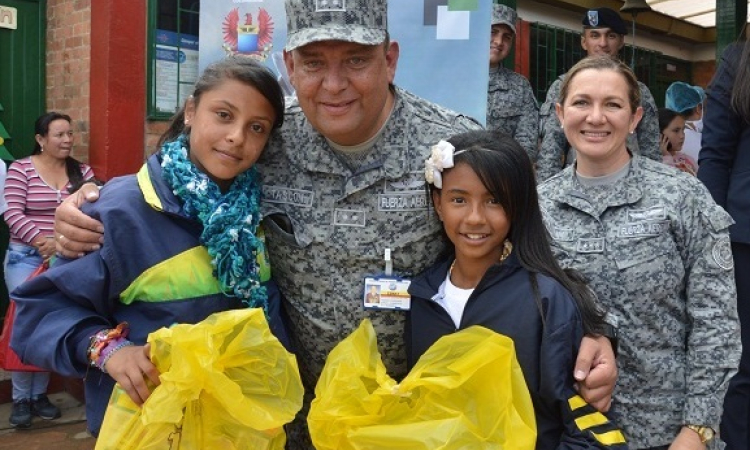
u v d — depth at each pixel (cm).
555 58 651
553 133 340
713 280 194
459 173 170
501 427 151
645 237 196
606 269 198
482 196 170
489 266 175
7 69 474
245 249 173
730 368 192
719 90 262
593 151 200
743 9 523
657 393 197
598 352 167
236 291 172
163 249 169
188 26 469
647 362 196
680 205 197
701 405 192
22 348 169
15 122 479
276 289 193
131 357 158
